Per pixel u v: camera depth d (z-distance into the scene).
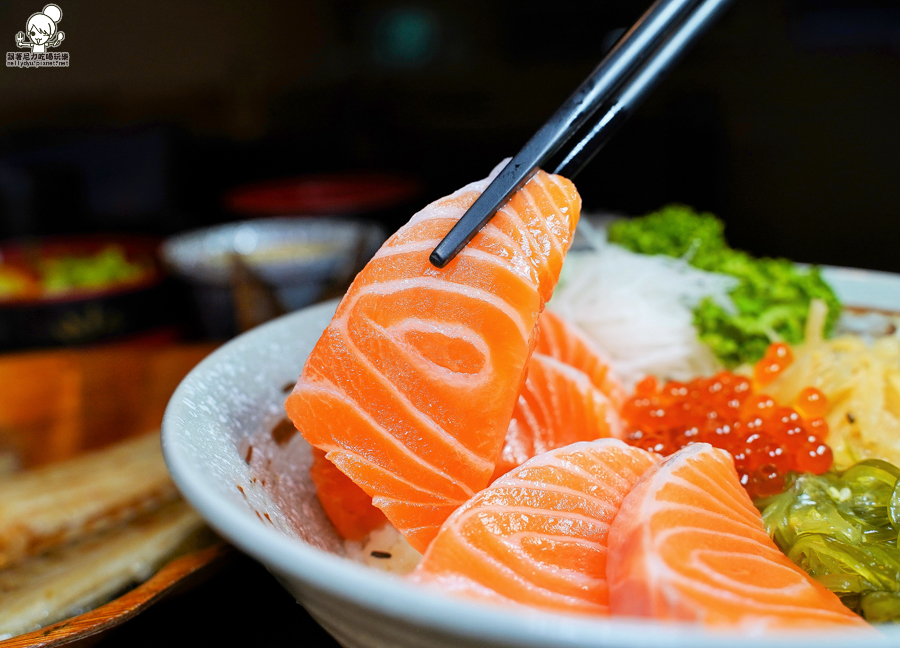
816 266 0.28
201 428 0.17
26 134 0.67
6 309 0.41
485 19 0.70
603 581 0.15
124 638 0.19
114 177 0.67
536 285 0.17
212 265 0.40
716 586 0.14
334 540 0.19
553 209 0.17
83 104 0.68
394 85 0.74
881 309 0.27
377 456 0.17
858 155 0.64
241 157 0.73
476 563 0.15
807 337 0.25
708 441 0.20
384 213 0.60
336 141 0.75
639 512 0.15
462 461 0.17
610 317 0.27
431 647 0.13
